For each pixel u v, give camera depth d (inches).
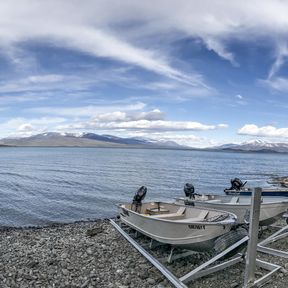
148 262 462.9
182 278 382.6
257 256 474.0
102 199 1311.5
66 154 7682.1
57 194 1432.1
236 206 610.2
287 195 898.1
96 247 539.2
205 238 447.5
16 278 410.9
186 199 704.4
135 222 560.1
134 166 3580.2
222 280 394.6
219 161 5659.5
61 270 437.1
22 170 2886.3
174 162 4753.9
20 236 639.1
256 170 3555.6
